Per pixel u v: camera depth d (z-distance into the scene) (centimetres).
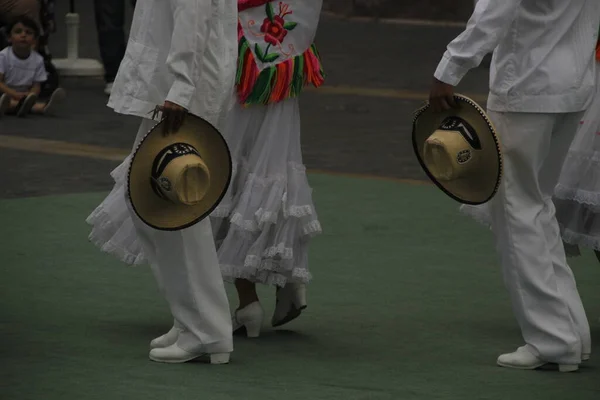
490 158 1015
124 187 1138
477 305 1288
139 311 1234
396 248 1533
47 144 2170
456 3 4400
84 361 1059
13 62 2461
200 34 993
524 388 1015
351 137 2352
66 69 2980
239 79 1129
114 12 2692
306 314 1246
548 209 1080
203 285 1046
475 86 2994
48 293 1287
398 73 3262
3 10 2506
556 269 1079
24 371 1026
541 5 1029
